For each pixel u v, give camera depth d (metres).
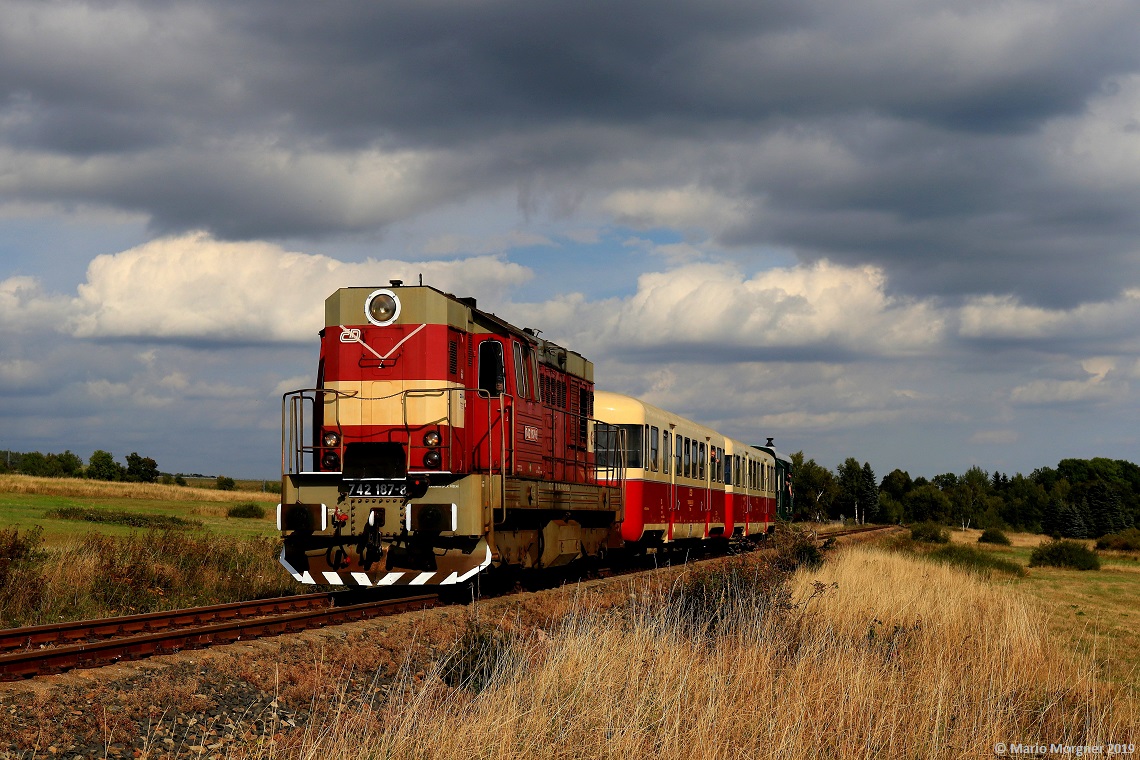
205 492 68.94
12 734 7.22
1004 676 12.98
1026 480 178.00
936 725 9.65
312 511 14.31
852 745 9.16
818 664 11.71
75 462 106.19
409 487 14.10
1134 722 11.75
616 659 10.35
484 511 14.12
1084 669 14.27
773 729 9.02
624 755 8.21
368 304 15.14
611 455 22.86
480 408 15.96
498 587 17.14
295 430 14.67
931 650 14.31
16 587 14.37
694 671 10.47
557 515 18.11
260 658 10.24
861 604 17.78
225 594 17.16
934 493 134.75
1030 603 23.70
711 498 30.28
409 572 14.27
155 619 12.45
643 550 24.58
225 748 7.70
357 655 10.82
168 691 8.66
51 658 9.23
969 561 41.91
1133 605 30.09
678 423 26.66
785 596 15.38
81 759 7.07
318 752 7.57
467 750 7.71
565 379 20.08
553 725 8.79
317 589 17.92
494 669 10.15
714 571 17.52
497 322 16.91
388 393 14.89
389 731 7.93
